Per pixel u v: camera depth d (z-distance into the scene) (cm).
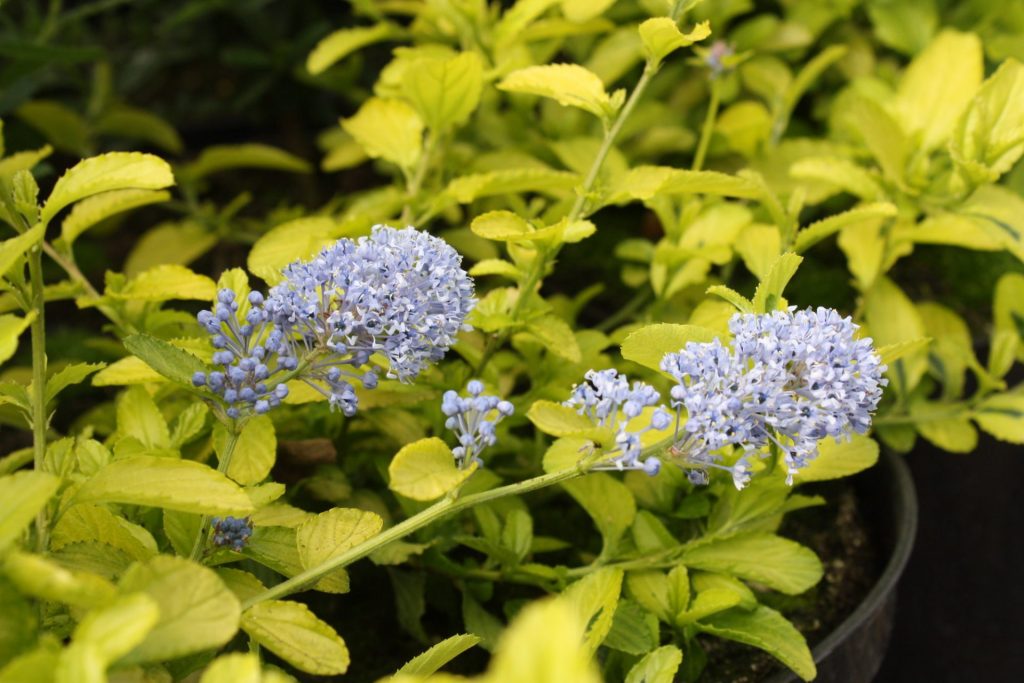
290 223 61
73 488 46
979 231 66
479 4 68
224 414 48
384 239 48
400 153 66
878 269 67
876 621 57
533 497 62
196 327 61
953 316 70
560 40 79
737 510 57
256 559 50
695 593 57
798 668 53
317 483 59
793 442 47
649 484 60
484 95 77
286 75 103
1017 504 78
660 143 80
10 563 40
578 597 50
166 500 44
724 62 67
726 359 46
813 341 46
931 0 84
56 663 39
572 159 71
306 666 46
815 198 72
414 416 60
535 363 62
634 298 75
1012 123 61
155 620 40
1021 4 85
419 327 47
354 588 61
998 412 64
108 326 61
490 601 60
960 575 76
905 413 66
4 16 96
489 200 75
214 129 109
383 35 77
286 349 48
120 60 108
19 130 98
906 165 68
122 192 60
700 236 65
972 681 76
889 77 86
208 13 105
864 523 64
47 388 49
